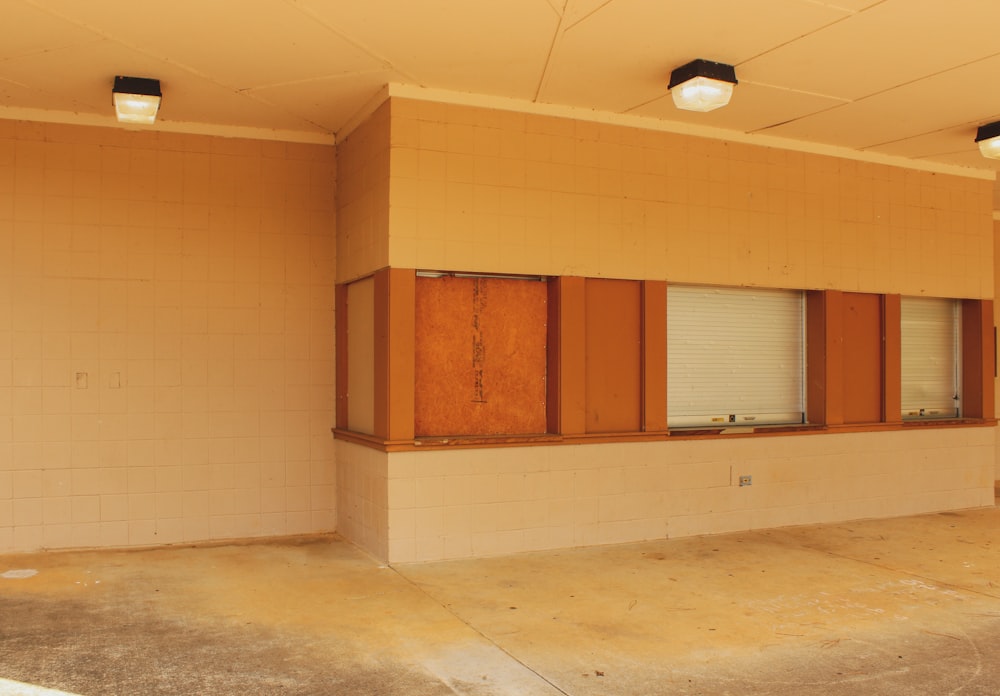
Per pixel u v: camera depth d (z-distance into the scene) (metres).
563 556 6.79
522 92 6.75
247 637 4.83
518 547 6.89
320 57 5.95
